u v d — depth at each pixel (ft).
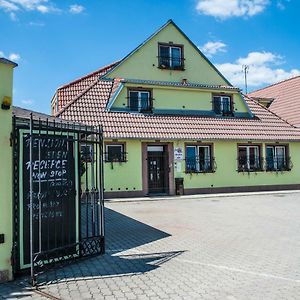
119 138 64.03
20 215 20.07
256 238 30.58
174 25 82.48
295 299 16.78
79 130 23.47
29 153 20.62
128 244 28.43
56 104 79.51
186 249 26.68
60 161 22.40
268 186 77.66
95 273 20.70
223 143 74.33
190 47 83.66
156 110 73.00
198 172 71.46
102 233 25.14
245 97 87.66
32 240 19.03
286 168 79.61
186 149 70.95
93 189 25.34
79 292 17.66
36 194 20.83
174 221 39.86
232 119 78.69
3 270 18.95
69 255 22.61
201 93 77.61
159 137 66.95
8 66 19.53
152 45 80.48
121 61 78.02
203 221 39.70
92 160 25.36
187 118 74.08
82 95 70.28
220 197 66.33
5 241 19.08
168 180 69.41
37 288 18.17
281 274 20.57
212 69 85.15
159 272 20.93
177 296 17.16
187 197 65.26
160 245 28.04
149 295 17.30
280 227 35.78
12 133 19.71
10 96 19.56
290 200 60.59
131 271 21.12
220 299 16.78
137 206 53.88
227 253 25.49
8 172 19.40
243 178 75.51
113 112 68.85
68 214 22.68
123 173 65.72
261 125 79.51
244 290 17.95
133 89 71.97
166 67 80.74
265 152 78.18
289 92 100.83
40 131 21.04
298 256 24.59
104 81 75.25
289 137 78.59
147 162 68.03
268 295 17.28
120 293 17.54
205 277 20.02
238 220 40.32
